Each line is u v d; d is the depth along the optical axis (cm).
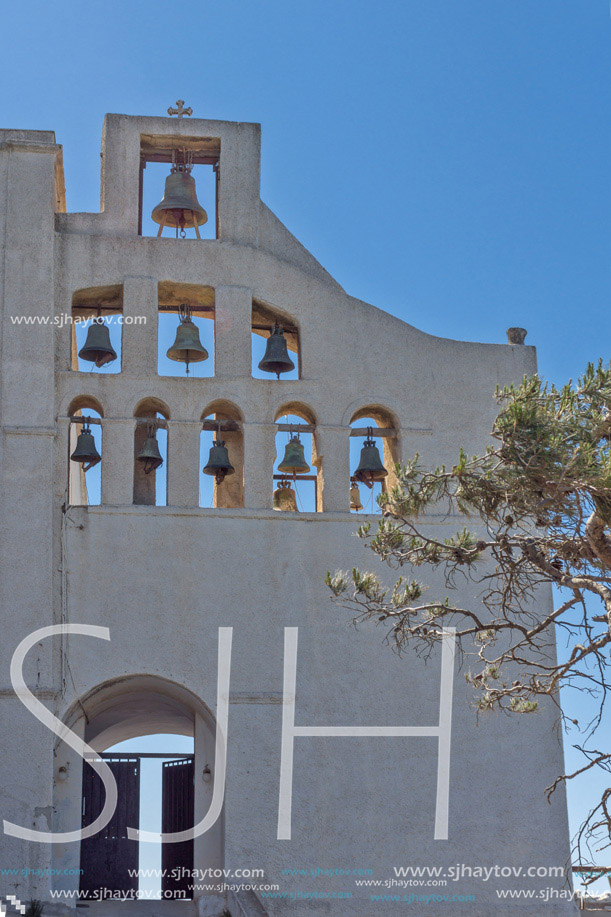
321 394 2328
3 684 2062
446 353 2402
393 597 1662
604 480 1353
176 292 2380
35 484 2169
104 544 2170
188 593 2170
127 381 2259
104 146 2420
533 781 2169
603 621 1530
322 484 2286
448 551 1623
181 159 2473
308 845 2073
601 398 1402
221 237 2391
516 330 2464
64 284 2300
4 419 2192
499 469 1436
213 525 2209
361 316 2392
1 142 2347
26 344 2238
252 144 2459
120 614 2141
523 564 1655
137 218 2377
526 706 1764
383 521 1662
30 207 2319
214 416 2500
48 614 2109
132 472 2217
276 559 2209
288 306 2375
